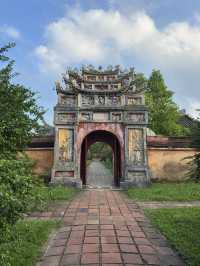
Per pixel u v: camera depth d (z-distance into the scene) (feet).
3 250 17.70
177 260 26.37
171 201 57.21
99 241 31.58
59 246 30.12
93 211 48.08
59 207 51.57
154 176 83.82
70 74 85.71
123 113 83.35
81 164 85.66
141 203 55.47
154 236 33.60
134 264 25.17
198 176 30.19
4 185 15.14
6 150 21.85
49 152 84.43
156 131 113.80
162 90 117.80
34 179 20.86
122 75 87.10
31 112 25.41
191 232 33.55
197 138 30.60
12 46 25.49
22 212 18.30
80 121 82.48
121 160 81.56
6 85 24.67
